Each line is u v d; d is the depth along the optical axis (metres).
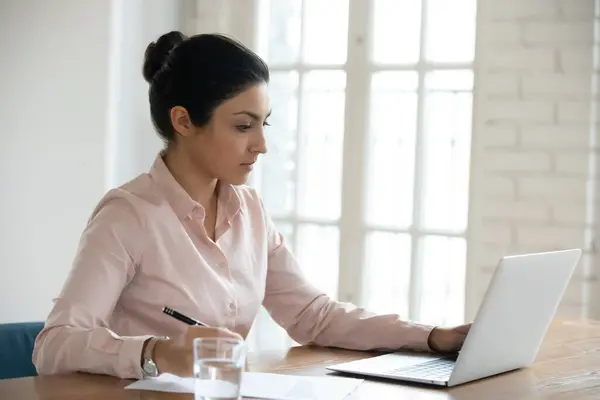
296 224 4.18
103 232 2.08
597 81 3.59
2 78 4.23
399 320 2.28
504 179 3.73
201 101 2.12
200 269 2.18
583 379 1.99
